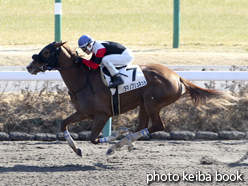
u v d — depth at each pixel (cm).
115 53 1758
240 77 2194
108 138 1792
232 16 10312
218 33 8038
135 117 2344
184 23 9362
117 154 1897
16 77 2145
